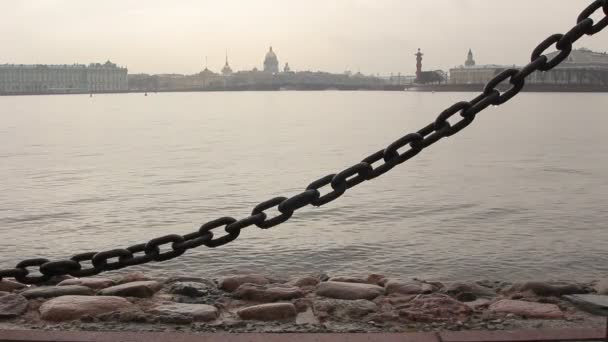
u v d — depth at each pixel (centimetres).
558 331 366
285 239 1128
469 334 367
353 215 1378
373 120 6262
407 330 412
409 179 1975
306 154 2975
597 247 1069
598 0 343
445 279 886
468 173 2144
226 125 5559
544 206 1502
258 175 2200
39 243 1177
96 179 2106
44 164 2598
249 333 383
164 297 504
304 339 367
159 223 1373
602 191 1741
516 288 529
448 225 1288
